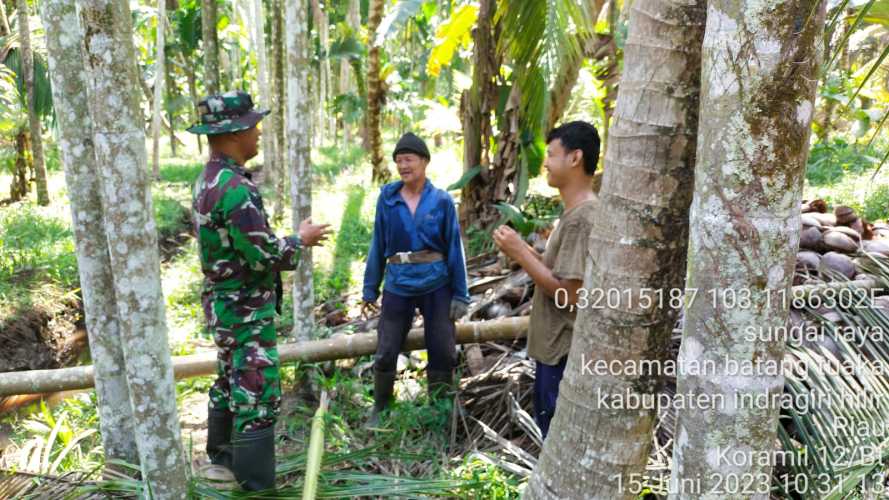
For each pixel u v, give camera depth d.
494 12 6.60
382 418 3.79
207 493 2.78
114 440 2.86
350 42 14.16
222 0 14.00
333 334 5.20
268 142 14.04
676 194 1.88
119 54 2.07
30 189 11.85
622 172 1.93
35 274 6.75
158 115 13.78
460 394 3.96
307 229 2.88
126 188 2.15
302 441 3.70
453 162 14.71
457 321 4.84
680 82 1.82
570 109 10.58
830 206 6.71
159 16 12.99
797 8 1.30
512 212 6.29
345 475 3.04
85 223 2.65
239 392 2.88
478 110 6.89
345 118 18.81
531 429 3.41
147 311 2.26
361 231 8.77
